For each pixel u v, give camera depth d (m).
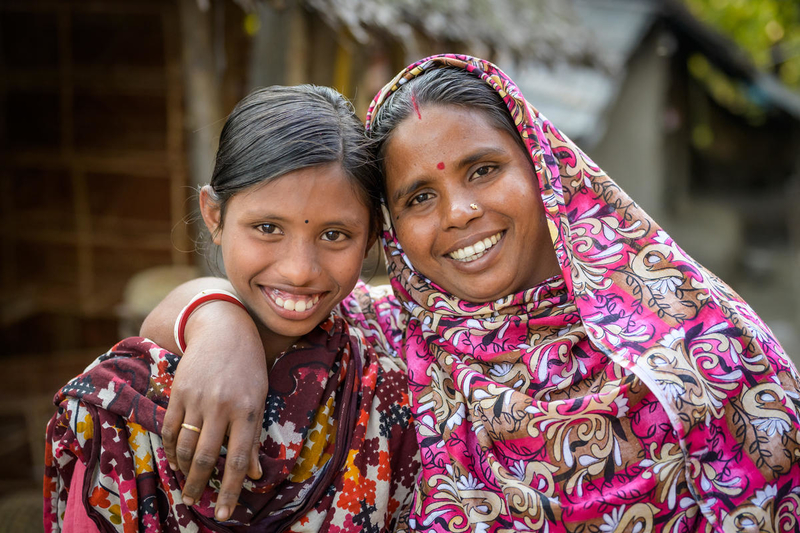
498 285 1.25
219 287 1.26
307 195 1.12
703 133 12.45
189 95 3.44
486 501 1.22
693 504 1.16
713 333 1.18
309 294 1.17
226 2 3.33
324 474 1.19
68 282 4.56
